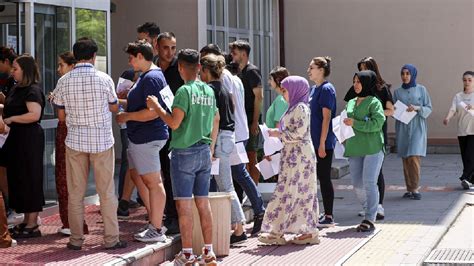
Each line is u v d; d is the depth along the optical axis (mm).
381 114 10305
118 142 16062
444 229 10797
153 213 8930
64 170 9320
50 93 9922
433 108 20312
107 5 11727
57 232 9578
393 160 18672
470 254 9547
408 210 12203
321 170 10773
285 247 9609
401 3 20359
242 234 9805
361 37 20578
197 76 9359
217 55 9469
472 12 20047
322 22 20734
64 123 9289
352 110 10422
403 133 13180
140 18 15812
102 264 7977
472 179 14344
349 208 12516
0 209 8758
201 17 15555
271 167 10258
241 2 18141
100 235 9406
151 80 8641
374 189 10438
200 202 8586
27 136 9148
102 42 11703
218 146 9336
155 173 8828
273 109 11867
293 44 20844
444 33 20188
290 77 9656
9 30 10555
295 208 9656
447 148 19688
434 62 20266
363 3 20531
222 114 9305
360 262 8938
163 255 8891
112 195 8656
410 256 9203
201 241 8969
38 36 10508
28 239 9195
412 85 13336
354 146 10414
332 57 20719
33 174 9180
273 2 20656
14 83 9727
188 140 8383
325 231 10586
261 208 10195
